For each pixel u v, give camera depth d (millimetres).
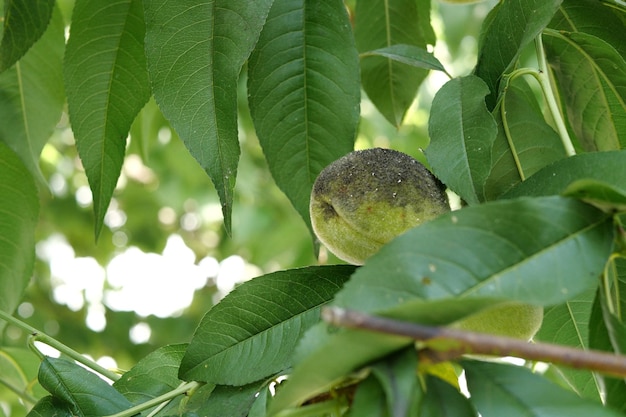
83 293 1442
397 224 616
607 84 695
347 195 620
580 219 540
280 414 543
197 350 610
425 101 1300
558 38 698
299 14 685
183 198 1372
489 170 606
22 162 759
